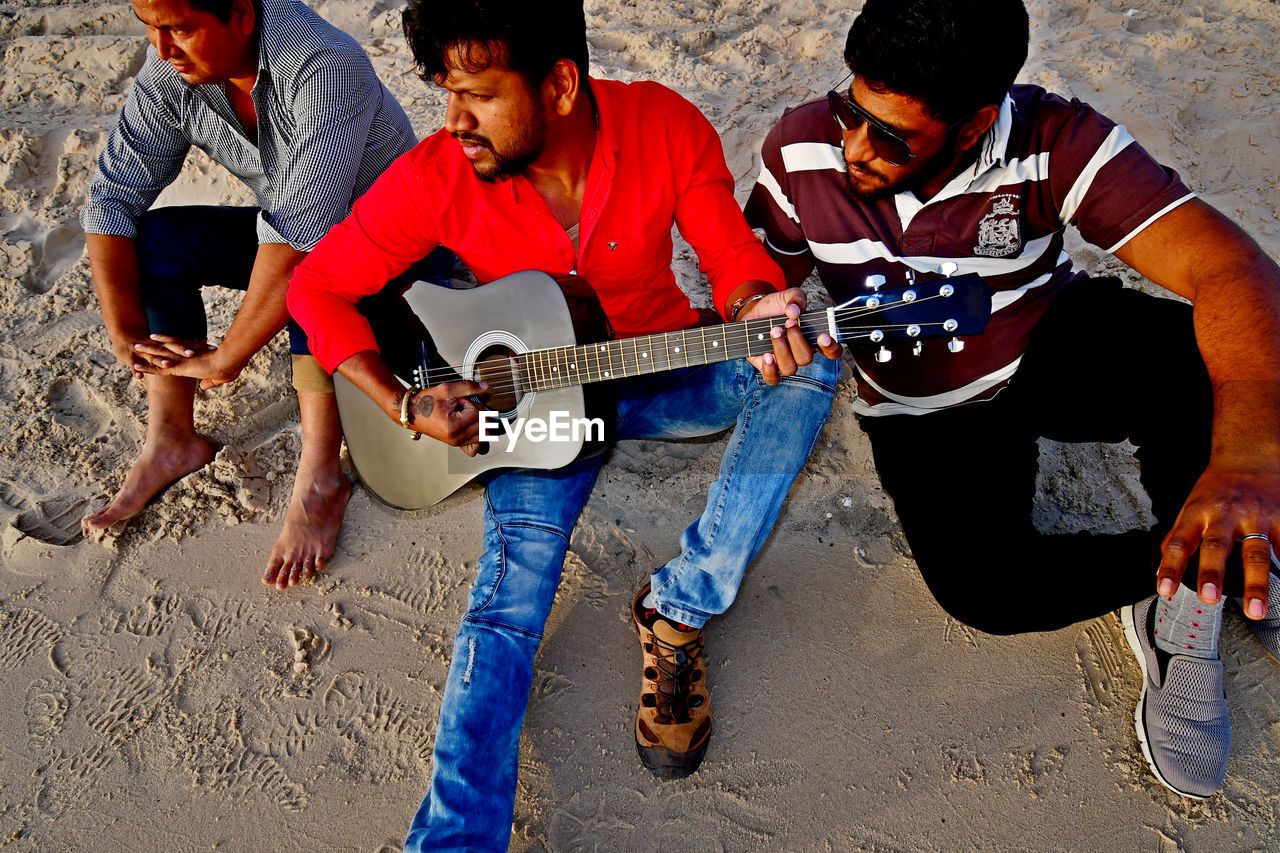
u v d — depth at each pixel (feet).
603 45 13.44
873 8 4.93
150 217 7.89
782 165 6.27
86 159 12.03
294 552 7.86
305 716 7.00
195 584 7.89
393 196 6.28
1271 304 4.98
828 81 12.07
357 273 6.59
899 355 6.43
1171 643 6.29
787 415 6.30
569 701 6.94
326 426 8.12
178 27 6.07
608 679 7.05
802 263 7.08
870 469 8.20
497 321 6.68
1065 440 6.63
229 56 6.44
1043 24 12.73
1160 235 5.44
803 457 6.33
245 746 6.86
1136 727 6.41
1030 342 6.27
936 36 4.73
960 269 6.08
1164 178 5.42
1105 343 6.09
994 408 6.48
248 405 9.08
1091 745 6.41
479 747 5.76
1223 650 6.79
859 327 5.59
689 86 12.30
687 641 6.53
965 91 4.96
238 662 7.36
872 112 5.23
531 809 6.39
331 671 7.26
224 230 8.03
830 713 6.71
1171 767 6.08
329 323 6.55
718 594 6.31
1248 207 9.71
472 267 6.88
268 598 7.77
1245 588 4.37
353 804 6.50
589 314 6.62
